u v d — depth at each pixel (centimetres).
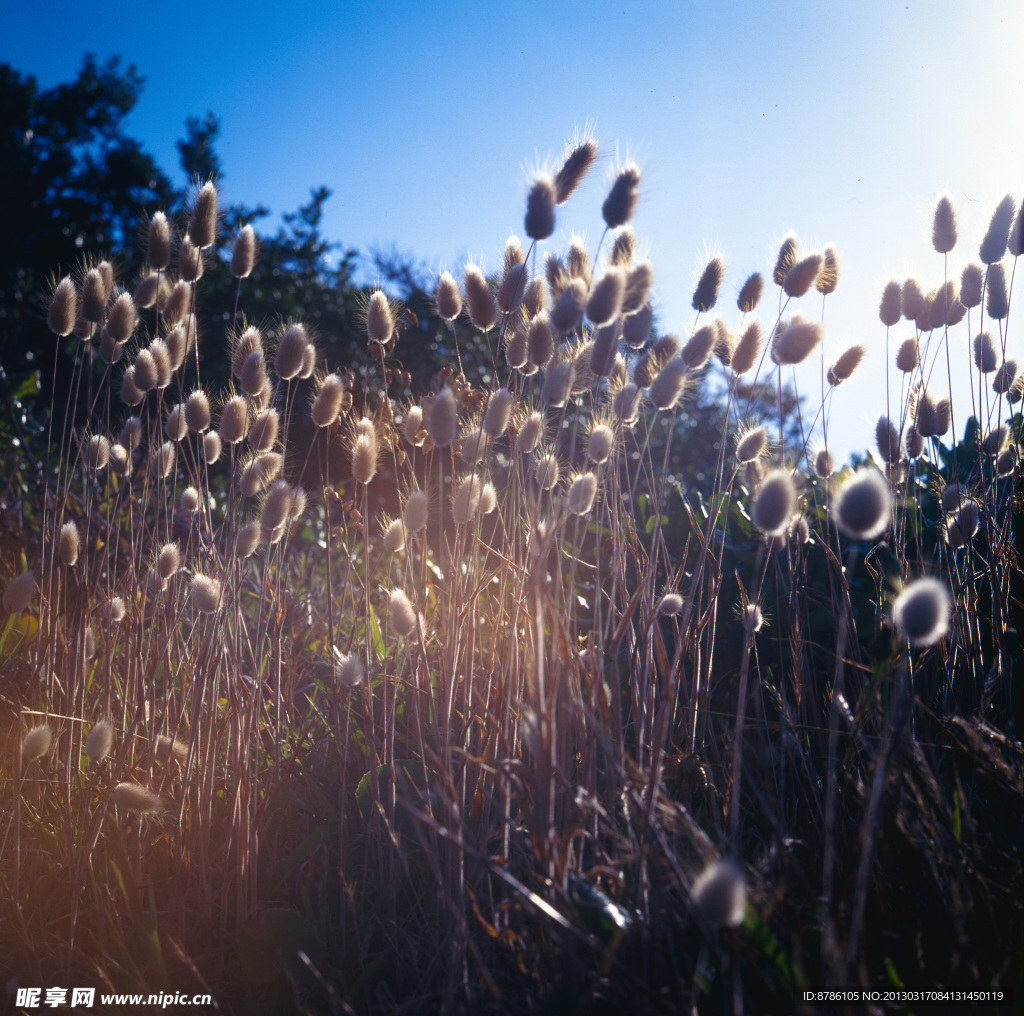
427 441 56
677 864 38
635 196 44
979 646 51
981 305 54
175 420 56
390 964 45
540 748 40
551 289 48
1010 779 41
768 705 55
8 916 47
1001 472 55
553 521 44
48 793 54
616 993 38
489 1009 41
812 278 46
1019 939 38
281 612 53
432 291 57
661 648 42
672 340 49
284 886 49
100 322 56
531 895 37
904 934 39
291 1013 43
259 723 51
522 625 49
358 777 54
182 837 48
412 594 54
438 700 50
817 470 55
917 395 55
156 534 57
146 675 56
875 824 40
